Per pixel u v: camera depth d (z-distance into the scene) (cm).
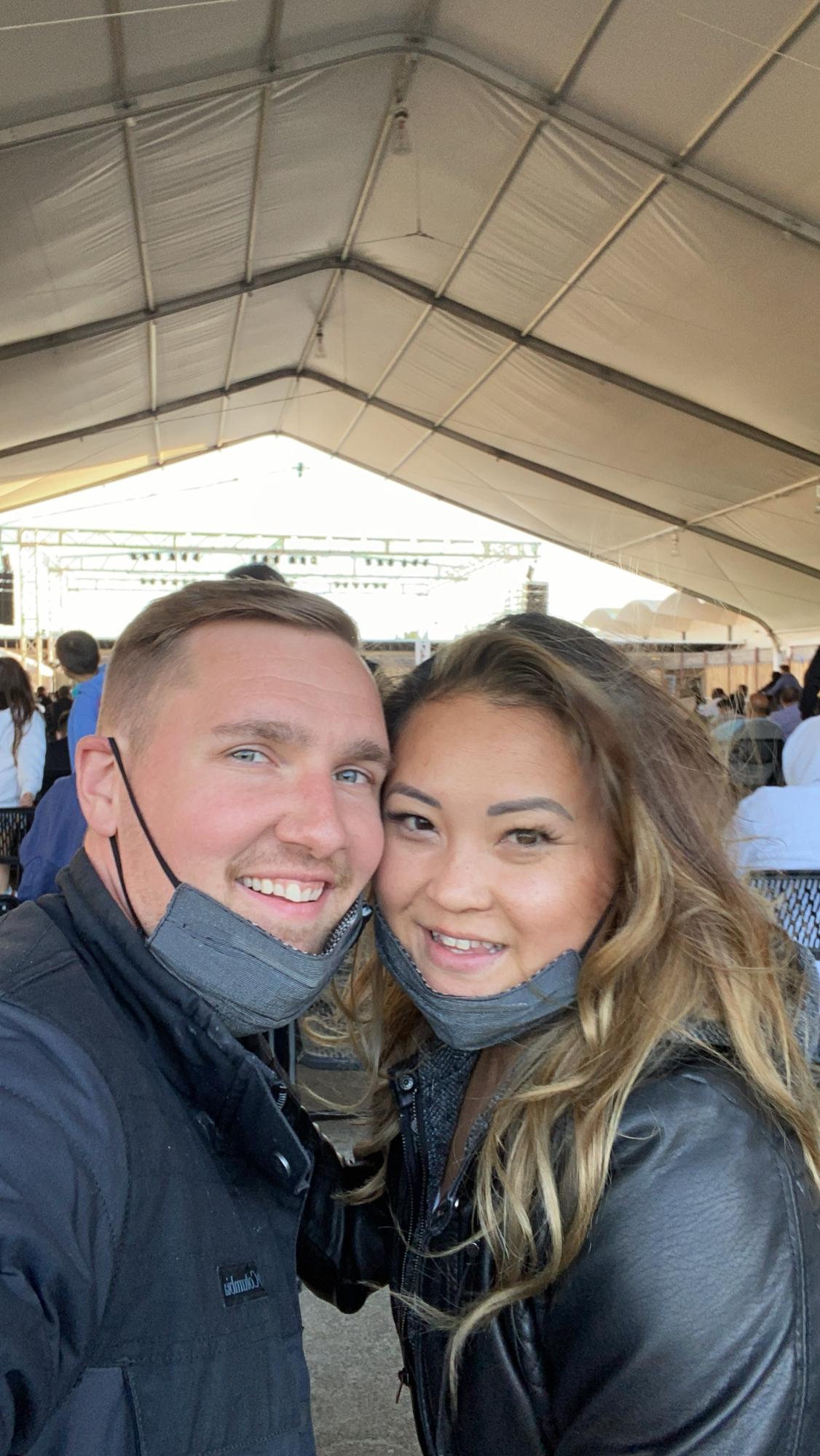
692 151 838
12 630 2288
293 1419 104
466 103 874
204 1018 106
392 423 1878
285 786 111
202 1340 97
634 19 723
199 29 703
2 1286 83
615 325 1173
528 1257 113
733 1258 100
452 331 1375
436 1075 141
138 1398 92
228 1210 105
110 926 109
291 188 1009
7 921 113
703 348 1141
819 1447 99
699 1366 99
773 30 697
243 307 1337
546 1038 122
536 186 964
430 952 126
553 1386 111
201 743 110
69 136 776
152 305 1203
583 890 123
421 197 1053
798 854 230
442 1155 136
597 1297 104
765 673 2155
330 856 112
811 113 761
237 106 816
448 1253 118
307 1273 152
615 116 827
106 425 1672
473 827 121
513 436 1686
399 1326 137
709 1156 104
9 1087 93
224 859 109
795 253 909
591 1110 108
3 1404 78
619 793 122
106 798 115
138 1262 95
